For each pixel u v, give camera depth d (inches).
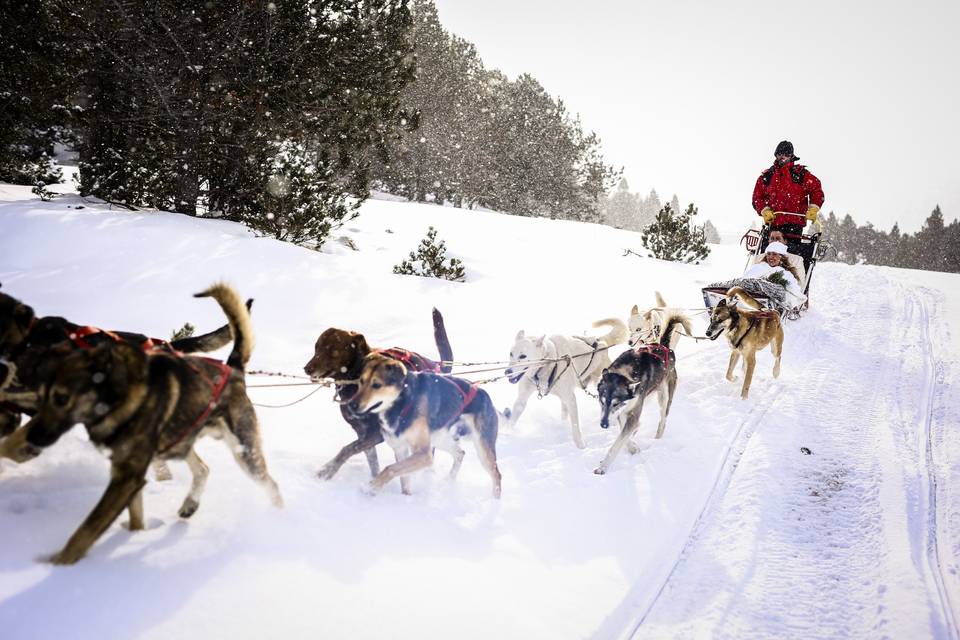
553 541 191.3
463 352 357.1
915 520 212.5
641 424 298.2
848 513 217.6
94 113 504.4
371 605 143.4
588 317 467.5
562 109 1851.6
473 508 204.2
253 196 538.3
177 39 499.2
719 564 187.2
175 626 122.3
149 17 492.4
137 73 492.1
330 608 138.9
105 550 138.3
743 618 162.7
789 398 331.0
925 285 685.3
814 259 527.8
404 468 191.5
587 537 196.1
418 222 798.5
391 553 166.2
